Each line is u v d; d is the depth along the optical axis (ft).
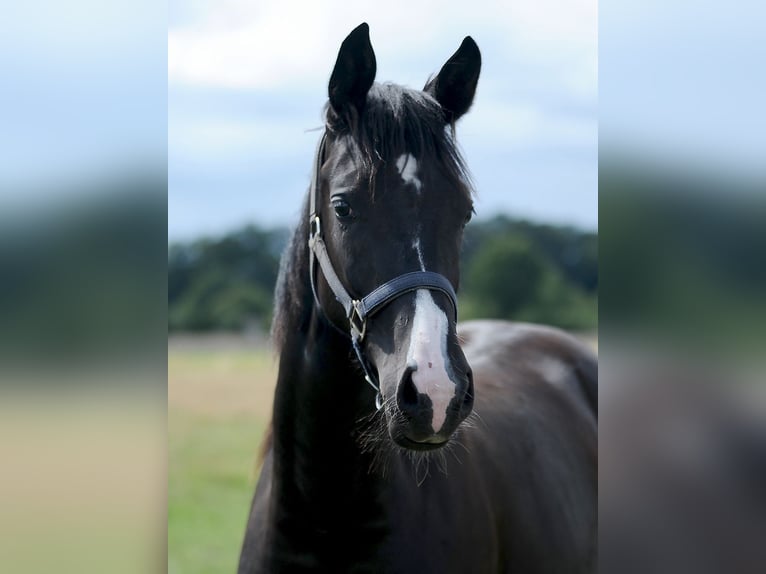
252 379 51.96
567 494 9.23
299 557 6.86
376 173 6.15
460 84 7.17
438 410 5.52
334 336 6.59
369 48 6.51
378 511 6.70
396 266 6.07
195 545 17.71
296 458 6.82
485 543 7.41
